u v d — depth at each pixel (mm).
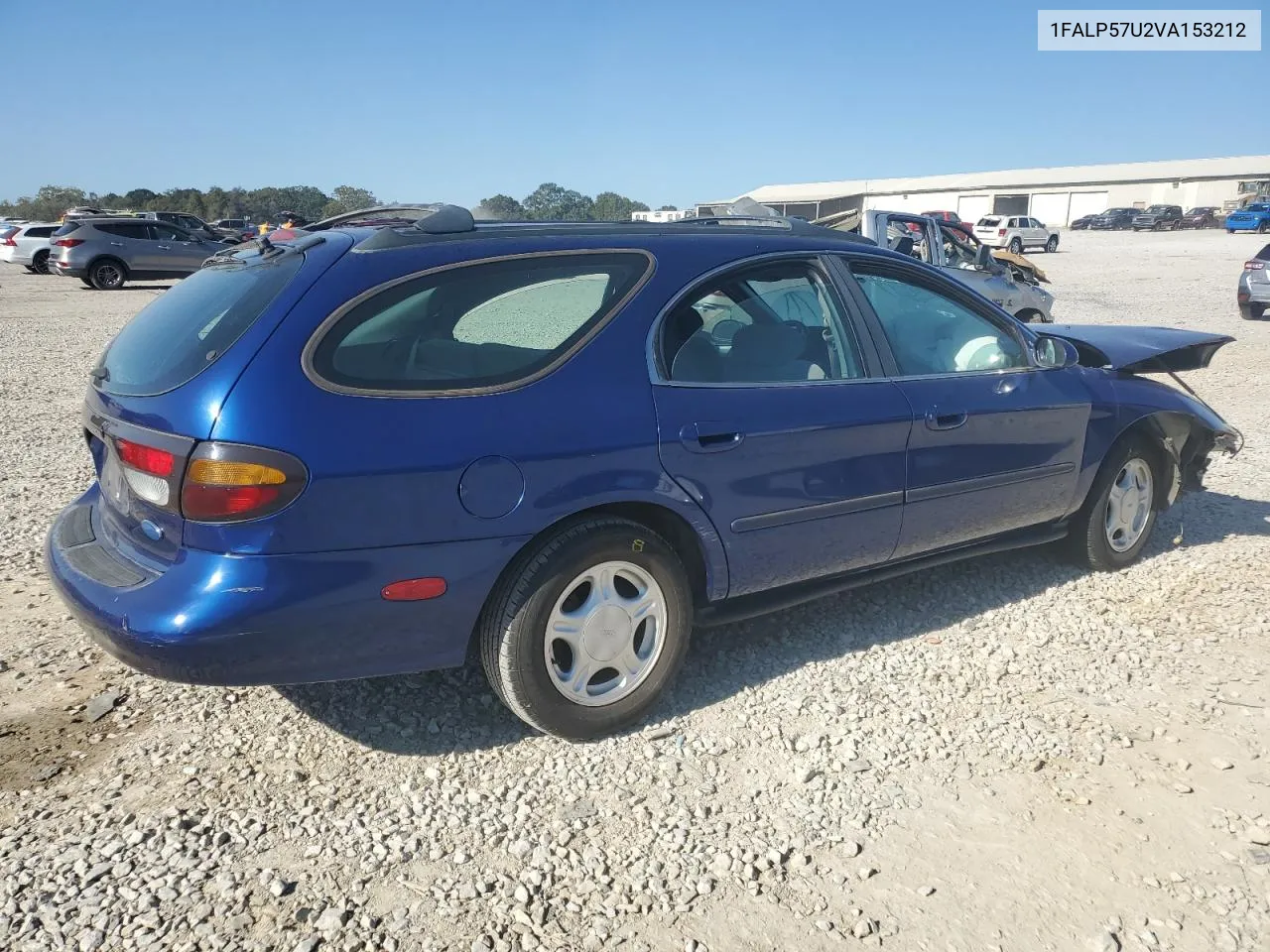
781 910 2518
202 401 2672
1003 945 2410
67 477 6492
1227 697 3590
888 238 11992
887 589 4586
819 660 3863
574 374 3100
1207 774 3109
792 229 3898
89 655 3795
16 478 6430
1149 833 2826
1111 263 30484
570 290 3193
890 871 2672
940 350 4102
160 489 2721
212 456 2619
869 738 3314
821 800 2975
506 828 2828
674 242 3471
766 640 4043
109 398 3029
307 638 2744
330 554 2715
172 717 3373
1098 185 80500
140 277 23172
